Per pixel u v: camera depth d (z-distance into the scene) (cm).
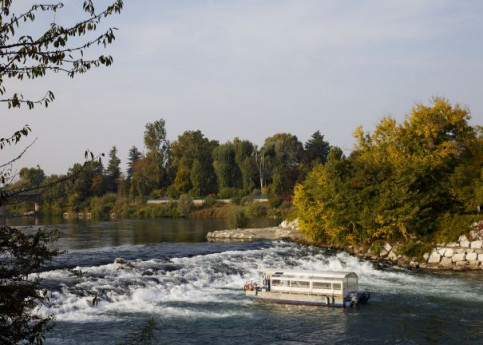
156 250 4778
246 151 14200
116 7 960
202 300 3253
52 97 968
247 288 3344
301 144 16325
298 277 3241
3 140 930
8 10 940
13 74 941
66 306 2834
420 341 2464
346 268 4462
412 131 6128
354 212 5209
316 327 2702
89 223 9538
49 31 935
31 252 1027
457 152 6131
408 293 3512
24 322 1030
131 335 2441
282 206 10938
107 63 990
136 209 12788
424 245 4803
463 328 2659
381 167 5366
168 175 16050
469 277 4128
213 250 4841
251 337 2514
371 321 2811
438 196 5297
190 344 2389
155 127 16338
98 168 17075
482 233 4638
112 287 3197
